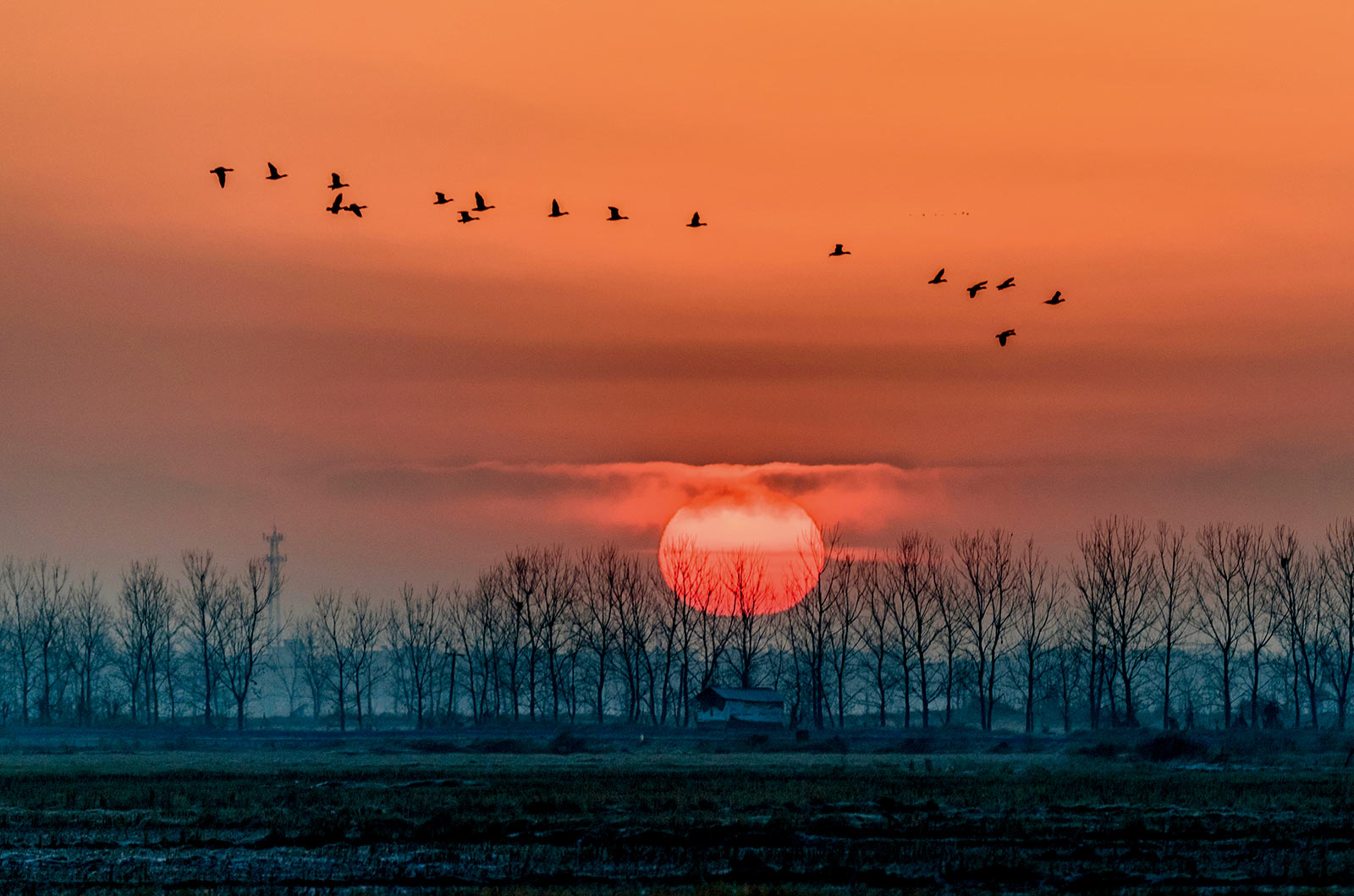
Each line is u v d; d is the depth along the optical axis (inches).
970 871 3961.6
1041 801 5698.8
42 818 5196.9
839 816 5221.5
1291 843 4500.5
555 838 4621.1
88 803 5654.5
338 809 5457.7
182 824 5014.8
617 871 4028.1
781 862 4148.6
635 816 5187.0
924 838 4675.2
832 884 3848.4
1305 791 6058.1
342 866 4141.2
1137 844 4439.0
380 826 4896.7
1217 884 3826.3
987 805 5561.0
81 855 4382.4
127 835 4763.8
